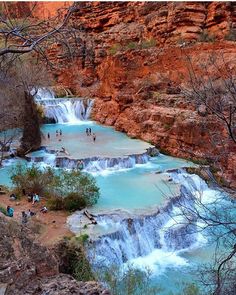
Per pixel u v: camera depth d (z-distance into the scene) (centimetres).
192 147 2967
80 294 643
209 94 746
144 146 3341
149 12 5659
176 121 3216
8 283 643
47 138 3797
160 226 1973
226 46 3625
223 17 4772
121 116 4256
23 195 2228
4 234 826
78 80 5622
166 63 4031
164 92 3816
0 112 3142
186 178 2198
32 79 3588
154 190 2362
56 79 5709
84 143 3538
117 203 2156
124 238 1812
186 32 4806
